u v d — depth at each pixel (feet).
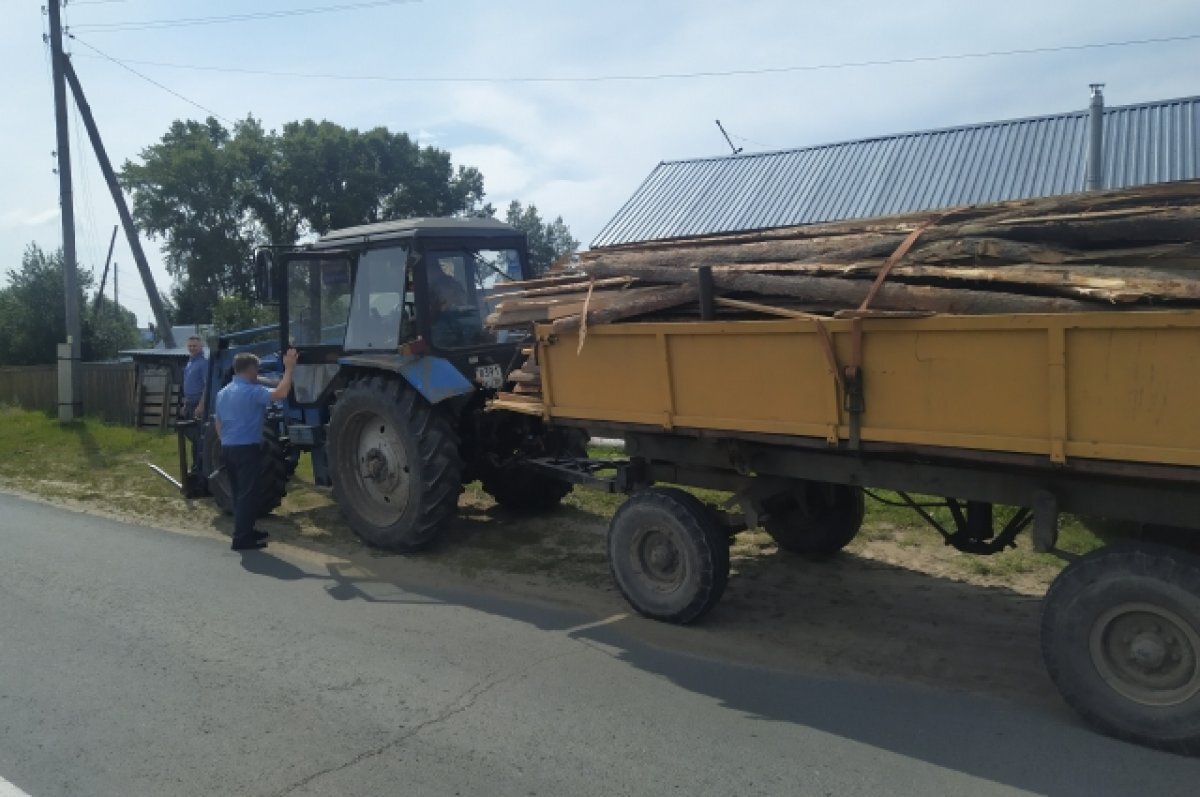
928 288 14.10
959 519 17.75
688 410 16.58
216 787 12.10
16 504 31.83
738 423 15.87
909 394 13.80
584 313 17.70
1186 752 12.30
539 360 19.19
